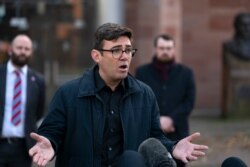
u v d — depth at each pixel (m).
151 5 15.77
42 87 7.99
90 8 14.71
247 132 13.48
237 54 16.05
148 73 8.01
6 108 7.72
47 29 14.70
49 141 4.47
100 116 4.66
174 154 4.46
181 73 8.02
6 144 7.70
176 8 15.17
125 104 4.73
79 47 14.80
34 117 7.86
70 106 4.68
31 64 14.65
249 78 16.08
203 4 17.58
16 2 14.45
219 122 15.59
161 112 7.93
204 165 10.43
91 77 4.73
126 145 4.67
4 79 7.76
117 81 4.68
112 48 4.53
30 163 7.83
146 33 15.90
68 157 4.71
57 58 14.77
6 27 14.43
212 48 17.67
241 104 16.14
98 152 4.64
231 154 11.26
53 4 14.66
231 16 17.62
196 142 12.38
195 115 17.08
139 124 4.78
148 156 3.90
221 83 16.92
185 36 17.58
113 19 14.66
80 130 4.65
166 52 7.95
